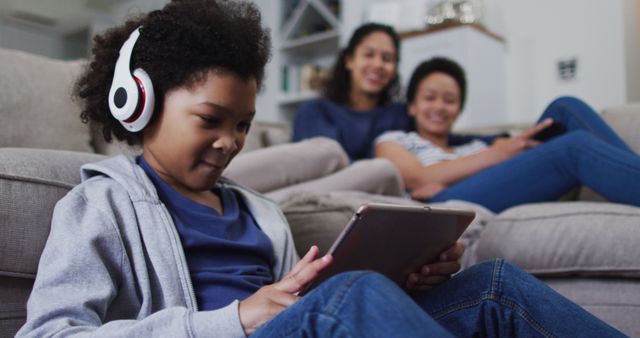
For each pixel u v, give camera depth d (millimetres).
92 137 1516
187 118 694
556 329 657
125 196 708
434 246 762
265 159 1356
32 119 1317
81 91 807
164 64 689
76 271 610
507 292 691
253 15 800
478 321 705
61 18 3896
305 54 4086
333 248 606
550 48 3320
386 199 1273
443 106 2031
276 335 522
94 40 806
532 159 1504
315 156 1441
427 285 790
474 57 3172
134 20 785
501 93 3398
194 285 717
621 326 1064
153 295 675
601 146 1370
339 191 1317
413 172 1817
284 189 1369
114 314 658
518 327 678
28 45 3867
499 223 1227
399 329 478
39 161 828
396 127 2166
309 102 2148
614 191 1305
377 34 2180
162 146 722
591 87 3180
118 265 658
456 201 1416
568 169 1437
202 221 769
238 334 562
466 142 2176
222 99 694
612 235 1085
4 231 730
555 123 1702
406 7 3428
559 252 1123
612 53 3107
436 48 3256
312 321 509
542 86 3350
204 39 691
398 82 2303
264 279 796
